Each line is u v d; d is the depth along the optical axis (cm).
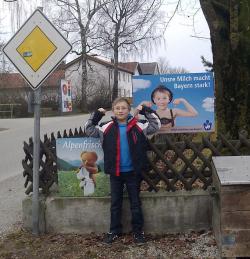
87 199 357
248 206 273
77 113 3067
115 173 331
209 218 347
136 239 333
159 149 353
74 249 328
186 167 353
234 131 470
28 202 367
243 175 280
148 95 412
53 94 3092
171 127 412
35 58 344
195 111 409
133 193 335
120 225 346
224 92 476
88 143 357
